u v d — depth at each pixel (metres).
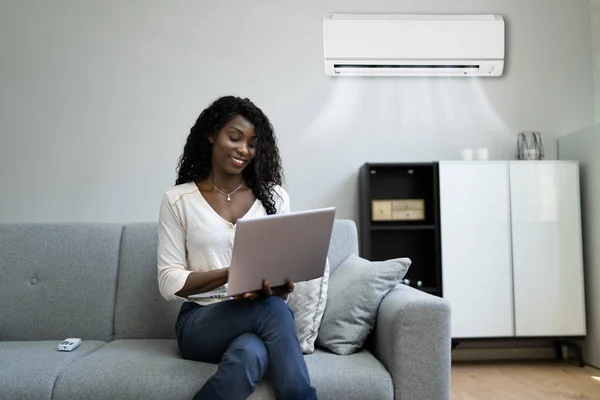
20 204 2.94
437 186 2.77
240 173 1.64
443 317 1.37
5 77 2.97
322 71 3.07
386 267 1.61
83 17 3.01
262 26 3.07
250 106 1.61
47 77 2.98
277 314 1.30
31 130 2.96
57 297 1.87
